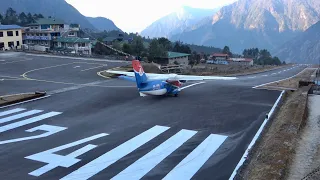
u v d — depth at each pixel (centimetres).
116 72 4031
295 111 2602
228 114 2689
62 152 1925
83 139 2139
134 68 3094
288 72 7050
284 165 1622
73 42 9512
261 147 1942
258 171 1595
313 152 1838
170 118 2592
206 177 1595
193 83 4322
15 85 4069
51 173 1659
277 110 2814
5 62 6112
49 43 10056
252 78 5119
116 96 3428
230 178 1571
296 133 2092
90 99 3303
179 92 3641
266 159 1722
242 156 1822
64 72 5122
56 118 2645
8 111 2872
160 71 5603
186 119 2559
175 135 2191
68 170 1692
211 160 1783
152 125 2416
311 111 2784
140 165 1738
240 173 1617
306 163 1694
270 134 2156
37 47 9175
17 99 3209
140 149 1955
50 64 5966
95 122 2517
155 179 1587
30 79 4500
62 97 3406
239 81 4634
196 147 1972
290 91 3703
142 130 2303
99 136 2192
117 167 1719
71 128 2380
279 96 3375
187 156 1841
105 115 2711
